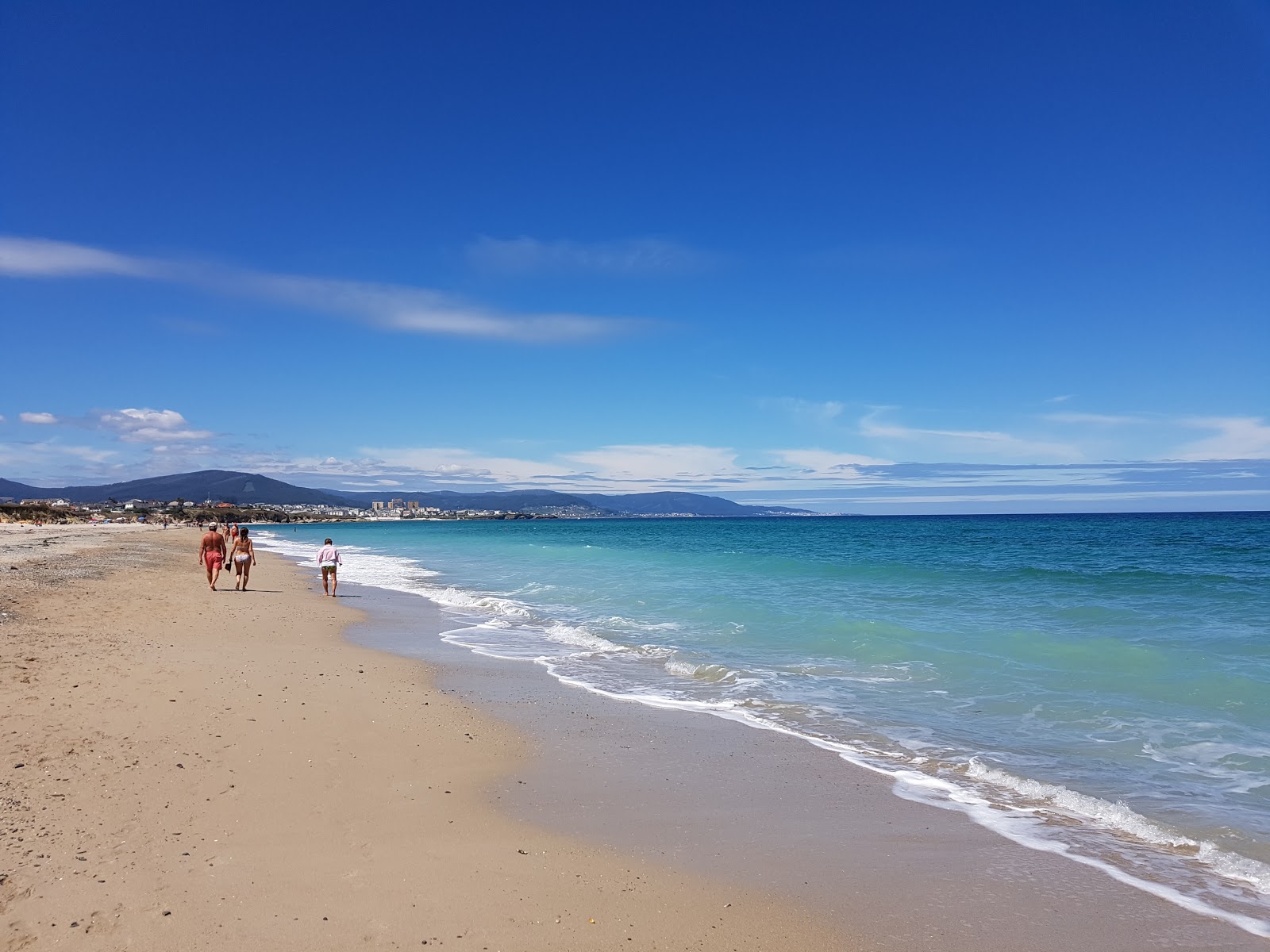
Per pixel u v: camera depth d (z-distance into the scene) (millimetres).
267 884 4715
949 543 51719
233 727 7891
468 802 6418
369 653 13438
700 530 114812
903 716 9320
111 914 4215
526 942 4266
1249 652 12211
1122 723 8773
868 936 4477
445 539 85000
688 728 8922
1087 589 21328
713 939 4406
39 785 5949
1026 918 4715
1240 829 5988
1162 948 4375
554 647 14414
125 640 12484
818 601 19953
